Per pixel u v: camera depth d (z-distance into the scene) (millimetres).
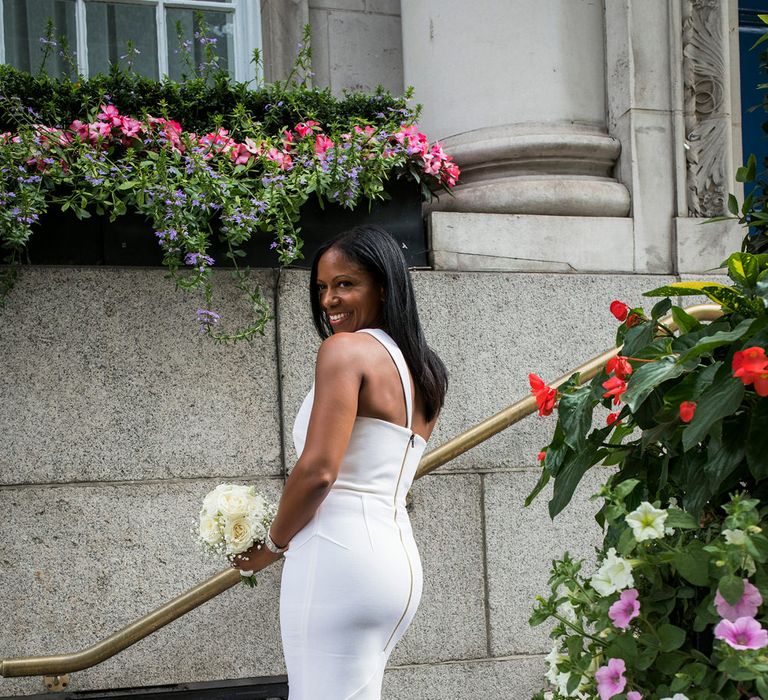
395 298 2463
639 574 1925
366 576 2217
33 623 3314
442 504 3674
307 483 2199
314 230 3693
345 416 2232
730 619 1745
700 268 4113
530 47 4164
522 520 3742
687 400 1952
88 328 3438
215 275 3555
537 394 2250
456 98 4184
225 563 3473
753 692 1754
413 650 3600
